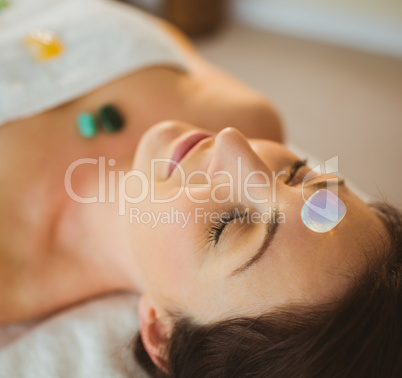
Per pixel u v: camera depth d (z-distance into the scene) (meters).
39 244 1.03
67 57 1.09
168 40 1.24
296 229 0.67
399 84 2.10
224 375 0.70
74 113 1.07
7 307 0.99
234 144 0.71
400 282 0.67
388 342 0.64
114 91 1.09
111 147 1.06
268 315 0.67
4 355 0.90
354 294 0.65
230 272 0.69
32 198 1.02
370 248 0.68
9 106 1.02
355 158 1.78
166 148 0.85
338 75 2.11
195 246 0.73
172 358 0.79
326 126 1.89
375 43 2.26
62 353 0.93
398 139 1.86
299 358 0.64
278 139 1.15
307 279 0.65
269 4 2.32
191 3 2.09
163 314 0.83
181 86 1.13
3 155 1.02
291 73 2.10
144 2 2.30
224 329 0.71
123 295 1.08
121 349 0.95
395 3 2.15
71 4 1.21
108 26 1.14
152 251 0.78
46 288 1.02
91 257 1.05
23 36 1.09
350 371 0.63
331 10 2.26
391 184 1.70
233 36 2.27
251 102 1.12
